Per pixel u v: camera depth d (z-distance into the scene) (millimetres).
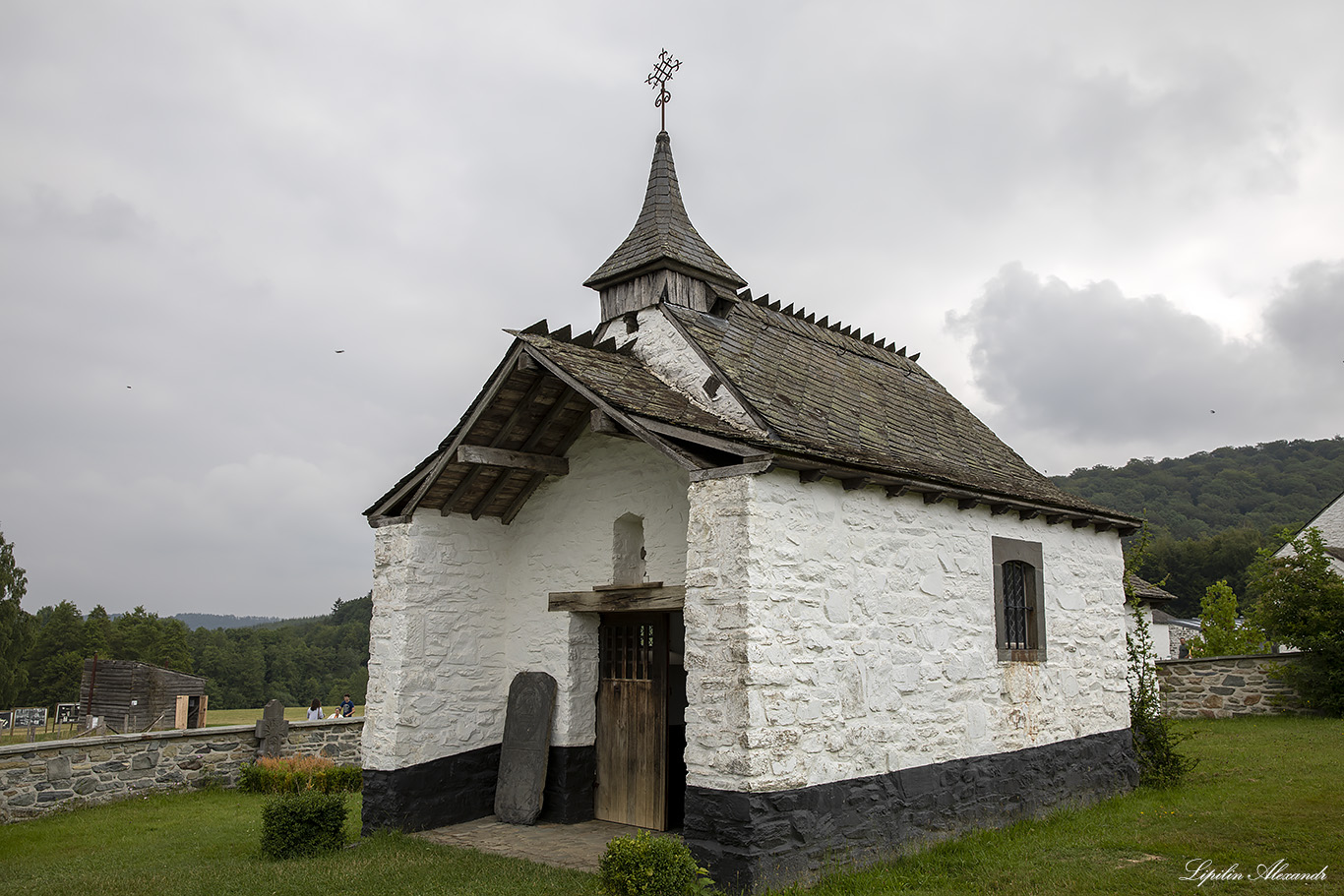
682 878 6105
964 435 11672
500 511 10523
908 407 11219
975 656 8984
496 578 10469
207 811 11273
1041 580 10172
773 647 6855
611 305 10680
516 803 9594
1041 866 7371
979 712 8891
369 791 9359
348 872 7594
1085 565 11070
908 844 7746
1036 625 10031
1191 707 17625
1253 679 17062
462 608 10055
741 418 8227
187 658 51188
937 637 8539
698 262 10398
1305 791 9844
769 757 6668
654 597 8930
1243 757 12352
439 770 9562
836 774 7242
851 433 9094
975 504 9203
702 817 6746
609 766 9758
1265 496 63438
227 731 13289
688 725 6957
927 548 8633
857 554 7824
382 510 9930
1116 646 11289
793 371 9875
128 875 7875
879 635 7887
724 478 7059
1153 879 6938
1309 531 17344
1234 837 8102
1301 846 7688
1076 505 10758
